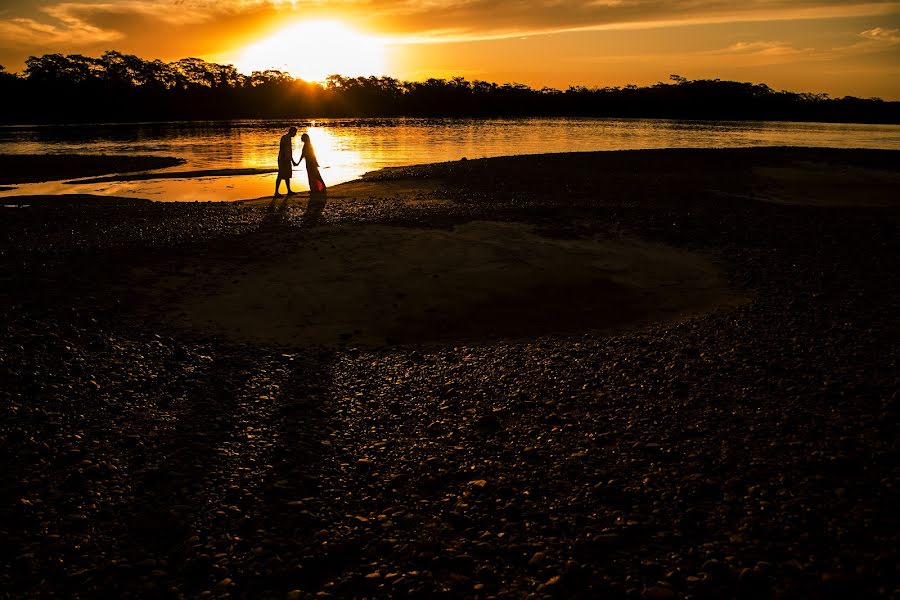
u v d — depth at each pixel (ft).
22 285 33.94
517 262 39.19
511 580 13.55
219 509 16.34
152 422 20.94
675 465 17.65
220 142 176.14
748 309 31.71
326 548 14.85
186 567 14.17
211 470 18.19
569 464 18.02
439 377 24.85
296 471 18.21
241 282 35.78
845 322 29.27
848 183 76.69
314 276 36.88
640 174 82.38
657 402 21.77
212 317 31.09
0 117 339.77
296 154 132.67
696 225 49.70
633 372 24.49
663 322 30.66
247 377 24.75
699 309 32.32
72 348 26.40
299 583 13.76
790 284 35.86
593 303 33.42
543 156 105.70
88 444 19.38
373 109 467.52
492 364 25.99
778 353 25.68
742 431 19.36
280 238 44.16
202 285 35.27
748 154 105.09
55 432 19.93
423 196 64.75
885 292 34.06
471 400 22.68
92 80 377.91
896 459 17.21
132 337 28.17
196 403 22.43
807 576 12.99
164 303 32.55
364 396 23.27
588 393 22.82
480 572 13.82
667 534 14.70
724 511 15.39
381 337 29.43
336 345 28.45
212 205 62.18
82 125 304.30
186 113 388.57
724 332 28.53
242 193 78.84
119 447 19.29
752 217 54.08
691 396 22.07
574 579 13.39
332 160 119.24
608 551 14.23
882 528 14.35
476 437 19.98
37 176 99.55
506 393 23.15
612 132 232.32
